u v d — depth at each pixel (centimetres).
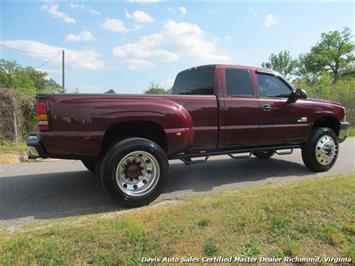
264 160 700
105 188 368
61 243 260
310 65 5162
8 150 814
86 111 362
